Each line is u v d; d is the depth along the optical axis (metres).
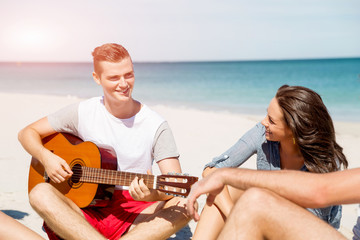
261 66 101.00
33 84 45.16
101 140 3.30
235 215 1.80
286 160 2.77
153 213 3.00
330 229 1.66
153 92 36.38
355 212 4.58
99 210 3.14
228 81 54.22
